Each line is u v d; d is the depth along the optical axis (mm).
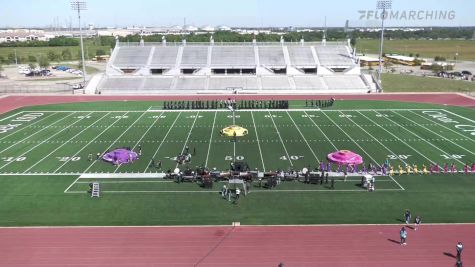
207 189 30578
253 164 35594
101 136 44594
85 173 33719
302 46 85750
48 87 80500
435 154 38031
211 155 38031
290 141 42438
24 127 48469
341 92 72625
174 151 39312
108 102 64500
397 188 30656
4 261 21500
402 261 21406
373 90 73438
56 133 45812
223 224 25375
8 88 79312
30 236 24016
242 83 74938
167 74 78375
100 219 26078
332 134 44969
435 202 28312
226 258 21750
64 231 24594
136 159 36875
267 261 21453
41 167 35031
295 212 26922
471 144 41000
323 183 31594
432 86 80625
